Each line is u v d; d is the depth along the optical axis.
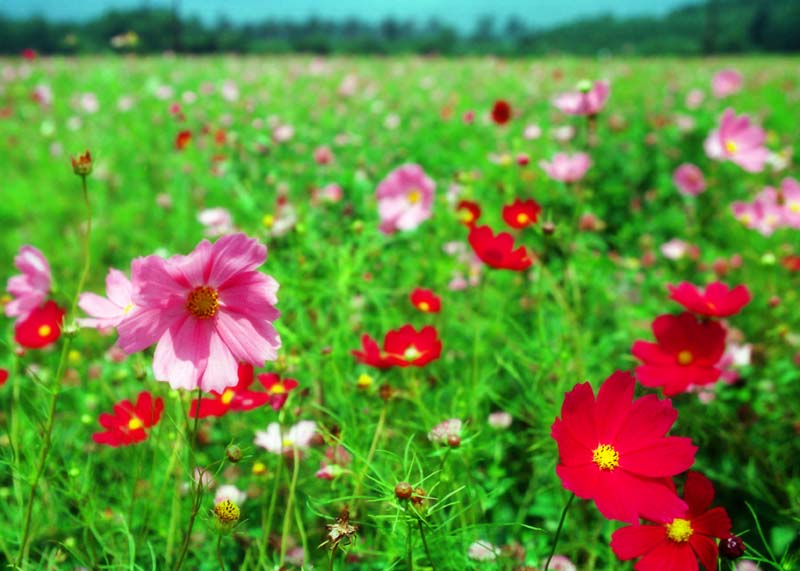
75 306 0.46
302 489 0.62
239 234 0.39
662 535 0.41
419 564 0.52
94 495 0.58
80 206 1.52
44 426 0.51
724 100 2.66
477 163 1.55
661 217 1.35
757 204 1.02
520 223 0.70
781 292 1.01
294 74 3.82
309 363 0.68
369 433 0.60
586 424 0.40
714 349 0.53
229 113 2.24
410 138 1.78
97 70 3.72
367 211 1.09
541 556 0.58
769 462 0.70
